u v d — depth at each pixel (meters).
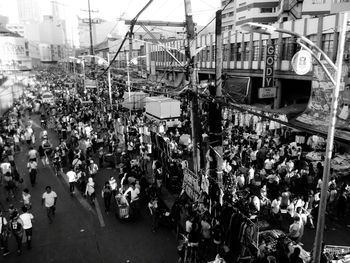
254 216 11.44
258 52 28.92
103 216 13.88
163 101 21.53
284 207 12.94
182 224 12.02
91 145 22.30
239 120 26.05
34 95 51.12
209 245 11.29
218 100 10.80
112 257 10.96
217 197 12.27
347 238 11.91
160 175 15.51
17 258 10.94
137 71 46.22
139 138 21.73
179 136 22.12
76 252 11.26
